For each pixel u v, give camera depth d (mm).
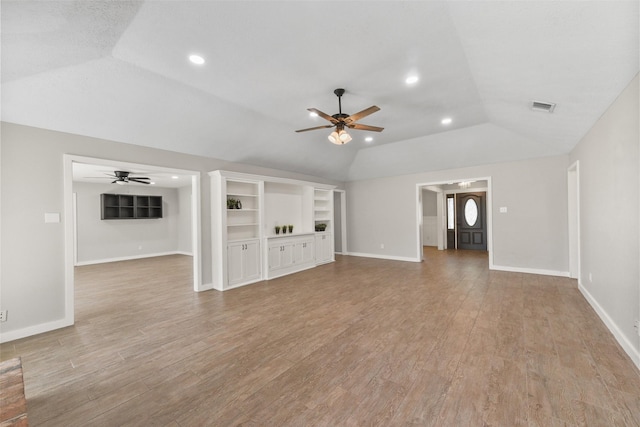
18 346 2777
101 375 2229
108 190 8117
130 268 6875
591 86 2598
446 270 5957
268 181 5672
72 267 3350
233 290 4711
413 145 5977
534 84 2887
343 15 2100
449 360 2355
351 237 8391
